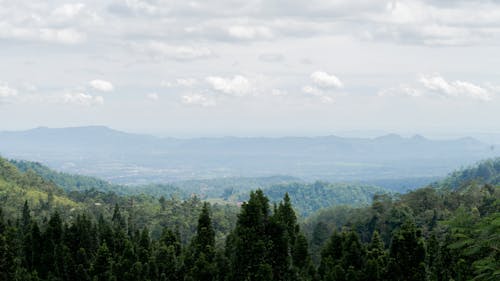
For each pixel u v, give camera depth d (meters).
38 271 62.97
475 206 107.75
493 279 33.56
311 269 52.66
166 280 56.72
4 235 58.09
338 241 55.66
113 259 61.59
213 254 55.41
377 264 47.84
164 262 57.62
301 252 53.81
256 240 50.56
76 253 66.00
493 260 33.59
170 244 66.06
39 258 63.66
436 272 51.94
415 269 46.06
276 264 51.03
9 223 76.75
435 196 124.81
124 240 68.75
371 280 47.56
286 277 51.19
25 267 63.22
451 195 127.81
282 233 51.50
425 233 100.62
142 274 56.81
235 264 50.81
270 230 51.53
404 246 46.53
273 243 51.16
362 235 118.62
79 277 61.22
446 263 51.34
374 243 54.75
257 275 49.00
